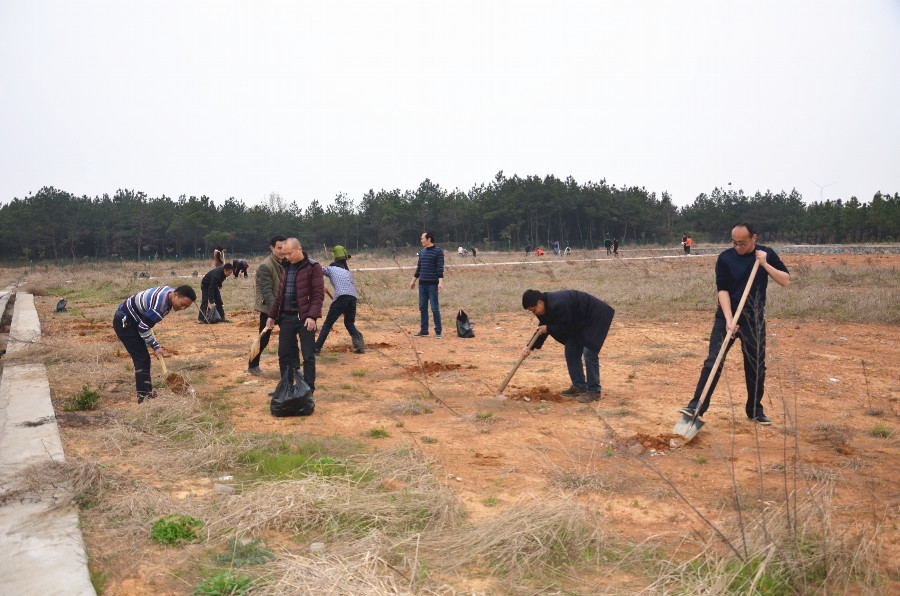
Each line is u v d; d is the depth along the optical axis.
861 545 3.38
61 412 6.43
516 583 3.24
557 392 7.57
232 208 88.75
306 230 91.94
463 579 3.29
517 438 5.75
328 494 4.20
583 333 7.02
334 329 13.48
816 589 3.13
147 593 3.14
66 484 4.35
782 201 108.06
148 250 90.25
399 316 15.71
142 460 5.05
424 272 12.14
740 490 4.42
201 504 4.16
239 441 5.52
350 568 3.23
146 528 3.80
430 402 7.10
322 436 5.80
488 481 4.68
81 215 84.62
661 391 7.63
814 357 9.70
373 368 9.12
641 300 17.84
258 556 3.48
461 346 11.18
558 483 4.58
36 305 19.91
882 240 76.25
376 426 6.17
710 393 5.61
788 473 4.74
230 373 8.77
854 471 4.80
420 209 92.06
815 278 22.22
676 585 3.15
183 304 6.85
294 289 7.19
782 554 3.26
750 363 6.04
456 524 3.90
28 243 80.38
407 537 3.72
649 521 3.99
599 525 3.80
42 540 3.59
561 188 94.12
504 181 101.00
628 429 6.03
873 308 14.56
